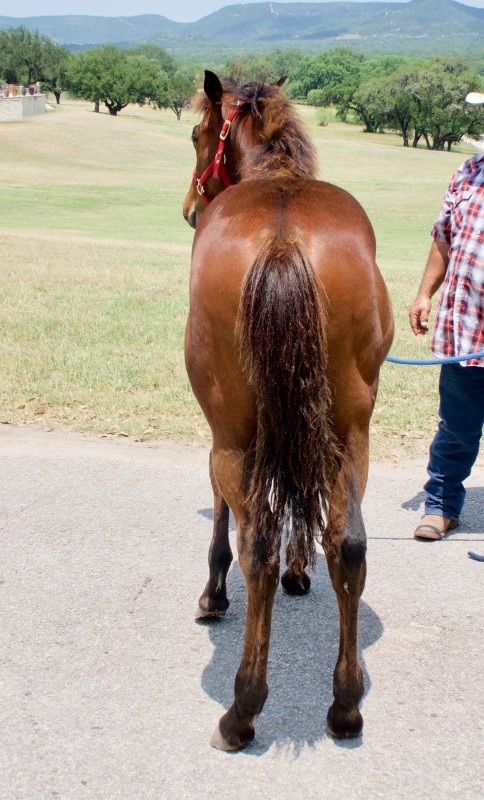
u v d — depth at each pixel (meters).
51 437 6.73
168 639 3.97
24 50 123.75
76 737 3.27
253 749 3.21
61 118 90.69
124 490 5.72
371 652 3.86
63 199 40.78
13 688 3.58
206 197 4.29
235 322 2.85
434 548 4.96
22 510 5.39
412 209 41.44
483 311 4.54
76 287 12.70
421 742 3.25
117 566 4.67
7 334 9.65
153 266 15.25
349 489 2.95
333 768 3.10
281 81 4.17
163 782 3.03
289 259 2.70
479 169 4.57
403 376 8.38
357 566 2.94
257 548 2.88
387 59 191.75
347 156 76.75
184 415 7.21
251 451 3.00
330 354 2.85
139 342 9.44
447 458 5.02
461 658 3.82
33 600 4.30
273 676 3.70
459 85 103.94
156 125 93.31
